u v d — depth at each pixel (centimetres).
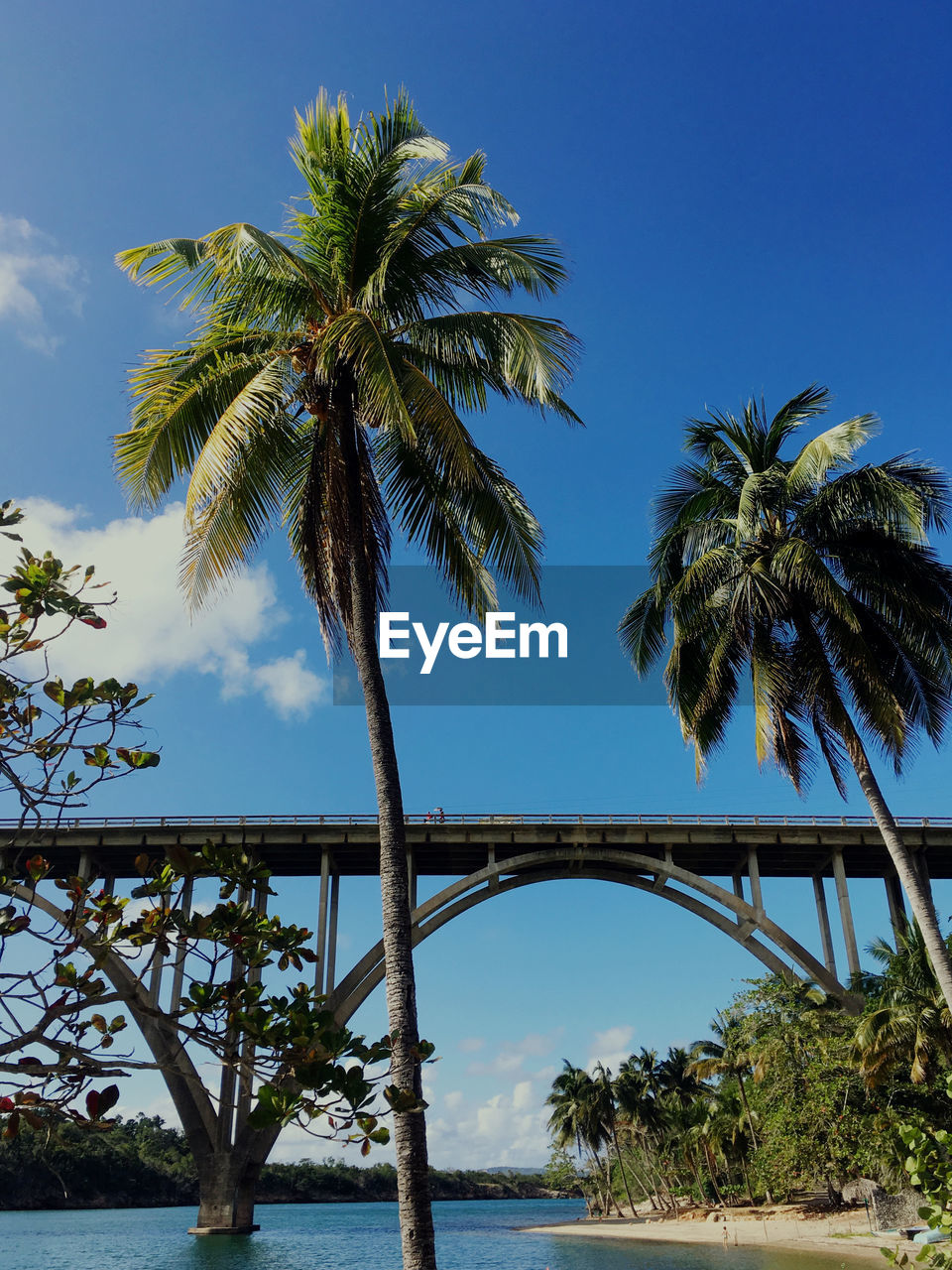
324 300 1227
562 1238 5822
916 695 1948
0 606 411
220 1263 3675
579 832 4203
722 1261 3219
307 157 1235
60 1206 9919
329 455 1174
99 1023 398
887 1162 2911
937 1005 2511
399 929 968
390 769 1045
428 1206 847
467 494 1206
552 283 1198
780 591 1777
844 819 4216
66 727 419
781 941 3994
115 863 4300
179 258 1180
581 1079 7981
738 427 2100
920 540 1683
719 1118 5509
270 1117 398
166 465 1142
